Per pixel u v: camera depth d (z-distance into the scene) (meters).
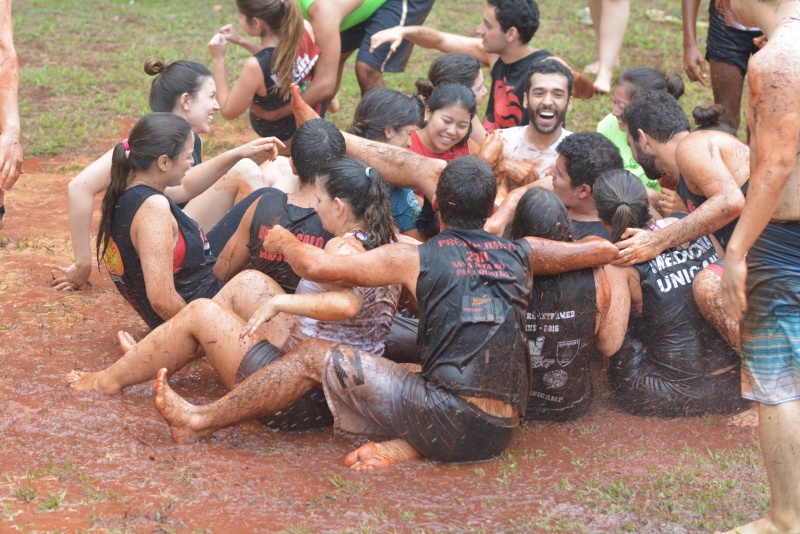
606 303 4.14
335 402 3.84
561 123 5.81
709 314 4.19
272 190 4.86
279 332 4.31
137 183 4.55
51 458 3.73
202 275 4.84
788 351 3.26
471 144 6.17
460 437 3.75
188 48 11.90
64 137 8.88
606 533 3.35
